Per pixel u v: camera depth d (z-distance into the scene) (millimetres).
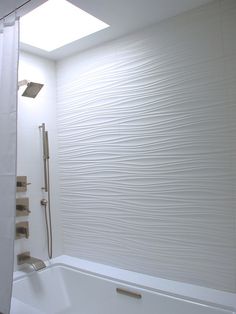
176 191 1867
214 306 1552
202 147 1763
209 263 1734
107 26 2000
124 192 2131
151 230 1981
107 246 2238
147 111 2010
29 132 2365
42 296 2172
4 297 1502
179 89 1859
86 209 2385
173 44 1888
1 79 1635
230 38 1658
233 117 1648
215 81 1716
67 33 2189
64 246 2564
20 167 2273
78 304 2182
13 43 1597
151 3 1720
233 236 1648
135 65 2080
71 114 2506
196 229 1784
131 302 1877
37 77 2469
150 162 1989
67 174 2533
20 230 2221
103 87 2275
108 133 2232
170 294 1713
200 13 1771
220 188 1693
